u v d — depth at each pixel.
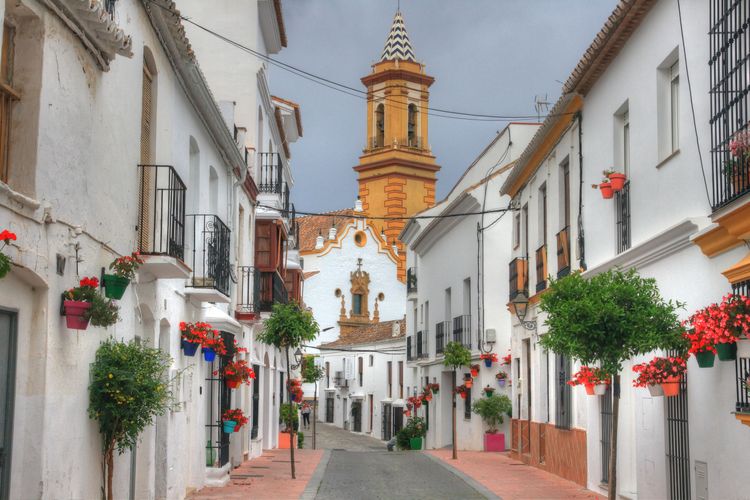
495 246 27.89
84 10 7.92
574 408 17.02
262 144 25.58
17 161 7.20
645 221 12.66
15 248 6.79
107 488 9.17
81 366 8.40
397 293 67.62
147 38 11.09
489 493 15.28
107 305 8.14
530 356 21.52
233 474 18.14
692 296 10.82
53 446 7.60
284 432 33.25
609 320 10.02
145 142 11.59
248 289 20.36
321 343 64.38
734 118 9.38
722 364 9.57
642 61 12.75
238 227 19.80
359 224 67.12
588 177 15.71
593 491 15.46
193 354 13.70
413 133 69.06
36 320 7.45
